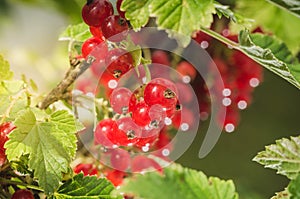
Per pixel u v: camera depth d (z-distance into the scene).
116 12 0.41
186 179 0.40
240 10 0.48
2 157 0.41
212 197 0.40
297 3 0.38
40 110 0.41
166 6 0.37
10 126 0.41
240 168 0.57
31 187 0.41
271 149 0.39
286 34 0.49
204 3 0.37
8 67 0.44
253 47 0.39
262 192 0.56
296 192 0.38
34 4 0.58
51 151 0.40
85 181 0.41
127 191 0.39
